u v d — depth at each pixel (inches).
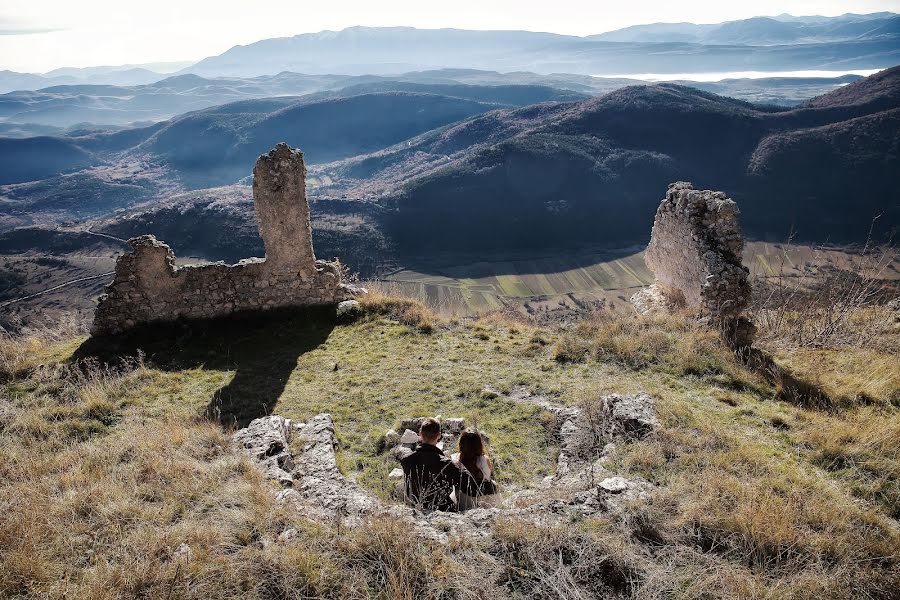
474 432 208.5
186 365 363.9
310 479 210.5
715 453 204.5
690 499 171.2
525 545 153.5
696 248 403.9
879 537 153.4
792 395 271.9
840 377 294.0
